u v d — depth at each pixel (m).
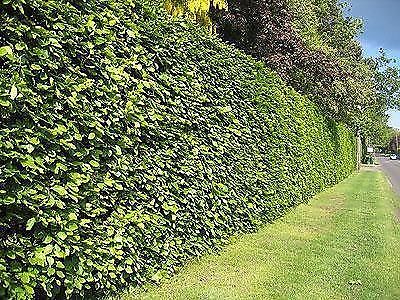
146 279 4.77
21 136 2.96
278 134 9.51
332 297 4.93
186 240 5.53
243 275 5.51
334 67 17.33
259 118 8.36
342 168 22.06
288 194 10.30
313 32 20.78
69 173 3.44
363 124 33.78
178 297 4.61
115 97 4.00
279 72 15.02
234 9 14.95
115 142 4.09
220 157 6.51
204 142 6.02
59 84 3.33
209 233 6.26
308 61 16.36
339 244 7.52
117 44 4.23
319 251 6.93
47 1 3.32
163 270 4.98
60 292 3.92
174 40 5.30
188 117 5.55
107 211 4.06
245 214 7.62
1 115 2.88
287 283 5.30
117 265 4.27
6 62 2.94
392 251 7.27
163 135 4.96
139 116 4.32
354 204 13.14
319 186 15.13
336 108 17.70
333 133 18.61
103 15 4.02
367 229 9.10
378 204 13.56
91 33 3.76
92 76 3.87
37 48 3.13
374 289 5.27
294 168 10.92
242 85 7.57
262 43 15.31
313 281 5.44
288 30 15.87
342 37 30.78
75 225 3.36
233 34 15.35
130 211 4.31
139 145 4.60
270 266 5.95
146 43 4.84
